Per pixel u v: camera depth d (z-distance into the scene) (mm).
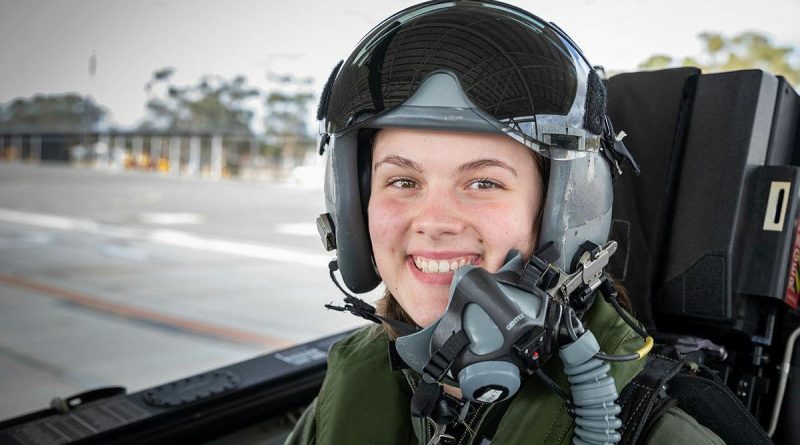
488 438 673
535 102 575
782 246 927
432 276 630
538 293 578
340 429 765
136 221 9977
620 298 767
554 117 583
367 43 655
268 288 4797
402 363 714
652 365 644
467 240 611
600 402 574
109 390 1103
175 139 23219
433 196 607
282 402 1149
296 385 1168
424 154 598
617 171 723
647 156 1014
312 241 8070
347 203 711
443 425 661
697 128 991
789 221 926
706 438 582
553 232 616
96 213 10977
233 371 1177
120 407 1022
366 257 745
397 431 760
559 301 589
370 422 762
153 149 23688
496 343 545
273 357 1255
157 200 14000
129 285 4793
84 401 1066
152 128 23297
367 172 712
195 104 22250
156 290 4621
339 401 782
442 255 617
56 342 3186
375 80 605
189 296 4430
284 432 1154
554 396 633
